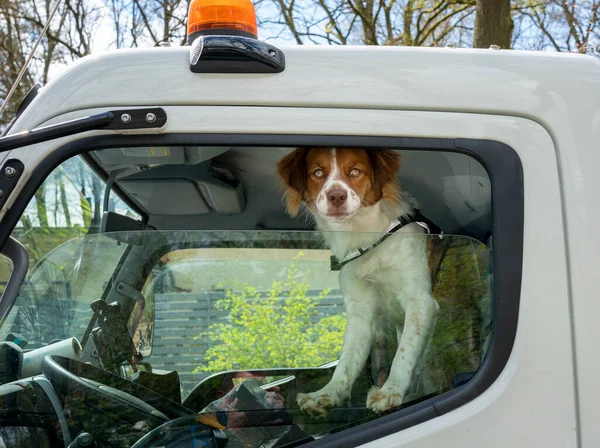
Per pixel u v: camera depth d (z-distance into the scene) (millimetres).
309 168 2076
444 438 1266
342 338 1537
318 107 1333
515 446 1252
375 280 1636
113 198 1719
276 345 1444
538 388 1265
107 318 1437
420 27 9930
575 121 1351
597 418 1254
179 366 1426
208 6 1396
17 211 1305
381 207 2012
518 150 1338
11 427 1327
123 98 1321
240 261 1460
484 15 6746
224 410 1399
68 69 1349
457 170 1529
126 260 1466
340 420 1406
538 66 1377
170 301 1452
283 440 1386
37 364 1354
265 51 1326
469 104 1349
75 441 1354
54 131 1243
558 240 1307
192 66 1321
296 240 1473
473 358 1363
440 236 1557
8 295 1306
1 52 10555
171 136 1319
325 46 1374
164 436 1377
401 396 1425
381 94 1343
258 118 1326
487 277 1405
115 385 1401
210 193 1872
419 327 1550
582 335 1275
